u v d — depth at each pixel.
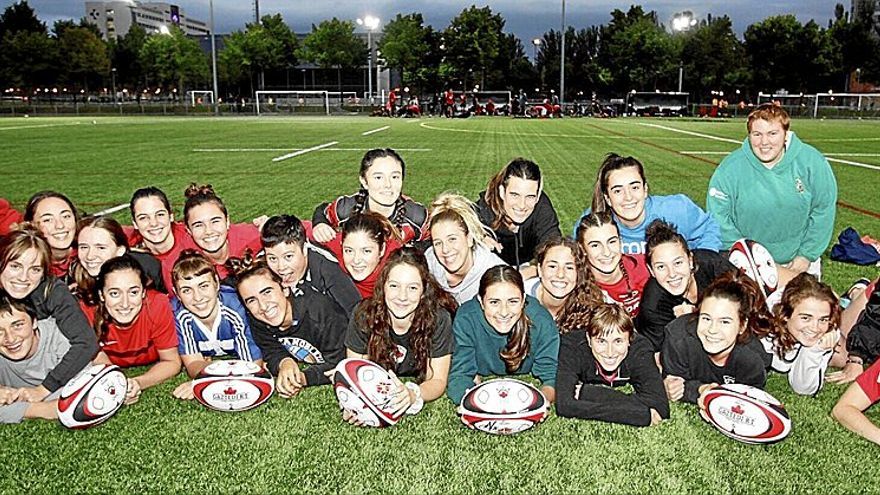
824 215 4.30
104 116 41.47
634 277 3.79
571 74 64.88
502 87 61.22
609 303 3.24
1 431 2.95
